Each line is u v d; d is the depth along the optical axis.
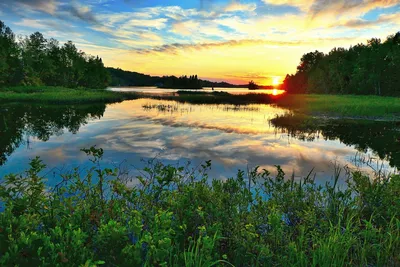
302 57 102.12
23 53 73.94
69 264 2.17
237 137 13.25
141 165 8.10
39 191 3.16
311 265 2.78
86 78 91.12
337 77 72.69
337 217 3.94
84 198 3.72
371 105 28.17
